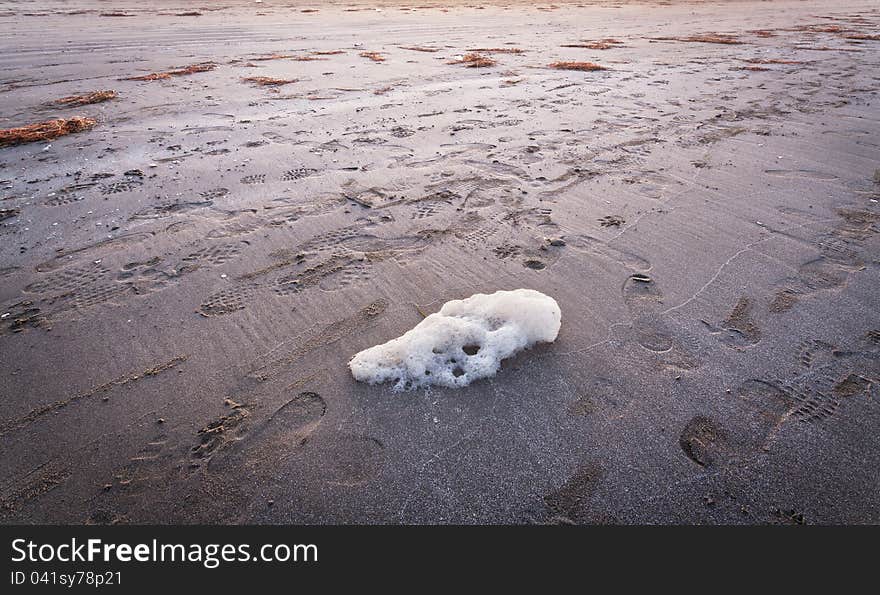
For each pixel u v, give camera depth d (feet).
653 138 15.40
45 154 14.10
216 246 9.64
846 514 4.90
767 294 8.03
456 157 14.06
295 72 25.04
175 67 25.70
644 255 9.19
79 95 20.12
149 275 8.72
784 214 10.60
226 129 16.46
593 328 7.34
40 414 6.00
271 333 7.31
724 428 5.75
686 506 4.99
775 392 6.21
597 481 5.22
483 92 21.31
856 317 7.46
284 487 5.21
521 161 13.71
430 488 5.17
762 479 5.20
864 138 15.10
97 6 55.88
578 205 11.19
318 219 10.69
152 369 6.66
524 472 5.31
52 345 7.09
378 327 7.43
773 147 14.51
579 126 16.67
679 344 7.02
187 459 5.49
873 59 28.22
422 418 5.91
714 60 28.40
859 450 5.47
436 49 32.19
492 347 6.68
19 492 5.17
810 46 32.86
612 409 6.01
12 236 9.88
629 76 24.27
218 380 6.49
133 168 13.25
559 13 56.59
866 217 10.38
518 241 9.75
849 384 6.30
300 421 5.91
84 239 9.83
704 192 11.71
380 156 14.15
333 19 48.75
